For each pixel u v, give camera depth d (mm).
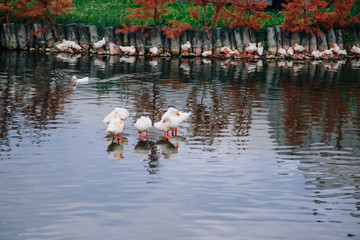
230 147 12203
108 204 8664
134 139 12711
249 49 32469
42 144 12016
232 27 33625
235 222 8086
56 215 8203
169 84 21344
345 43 35312
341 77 24500
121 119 12555
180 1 40500
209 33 33094
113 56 31625
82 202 8727
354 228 7949
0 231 7613
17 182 9555
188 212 8414
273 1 41812
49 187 9359
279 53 33312
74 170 10297
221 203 8812
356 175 10375
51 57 29656
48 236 7496
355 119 15469
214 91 19891
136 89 19906
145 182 9719
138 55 32594
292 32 33906
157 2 31922
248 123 14695
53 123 14062
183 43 32812
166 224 7965
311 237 7633
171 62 29312
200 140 12766
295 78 23859
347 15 35438
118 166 10609
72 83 20906
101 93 18875
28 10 33625
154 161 11000
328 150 12148
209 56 32625
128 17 32750
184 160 11109
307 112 16328
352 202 8953
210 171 10438
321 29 35000
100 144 12172
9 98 17297
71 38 32969
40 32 32656
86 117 14898
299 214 8430
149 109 16250
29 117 14664
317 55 33062
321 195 9266
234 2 33938
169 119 12656
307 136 13375
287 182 9906
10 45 32500
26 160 10820
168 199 8930
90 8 38188
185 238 7535
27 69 24344
